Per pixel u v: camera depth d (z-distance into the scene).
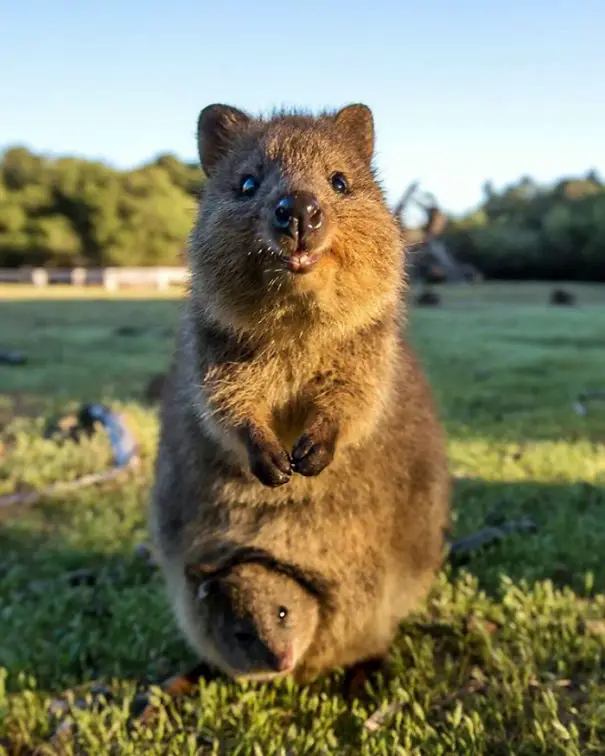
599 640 0.59
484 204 9.04
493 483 0.95
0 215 7.70
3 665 0.61
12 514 0.91
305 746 0.50
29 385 1.68
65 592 0.71
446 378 1.77
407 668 0.58
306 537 0.55
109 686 0.58
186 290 0.58
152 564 0.76
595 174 9.06
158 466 0.63
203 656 0.57
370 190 0.54
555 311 3.94
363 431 0.53
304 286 0.49
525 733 0.50
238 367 0.53
